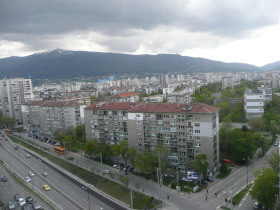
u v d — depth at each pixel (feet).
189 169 447.01
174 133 455.22
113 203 362.33
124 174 458.09
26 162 577.84
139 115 492.95
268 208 304.09
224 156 502.79
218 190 369.09
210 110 422.41
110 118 558.97
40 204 363.97
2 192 417.08
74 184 446.19
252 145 467.52
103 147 515.09
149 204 339.16
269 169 315.17
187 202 339.77
